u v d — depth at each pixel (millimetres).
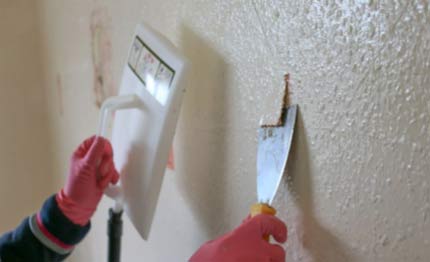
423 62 301
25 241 640
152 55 544
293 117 423
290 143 427
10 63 1314
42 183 1449
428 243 316
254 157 484
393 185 335
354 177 367
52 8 1161
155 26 675
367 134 350
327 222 399
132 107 571
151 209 553
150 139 536
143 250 852
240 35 487
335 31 367
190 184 640
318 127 396
